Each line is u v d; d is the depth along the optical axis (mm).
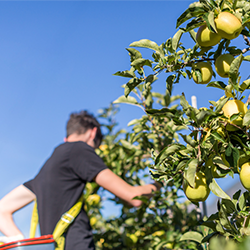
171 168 1217
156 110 1158
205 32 1253
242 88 1237
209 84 1338
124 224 2996
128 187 1768
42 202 1605
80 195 1643
